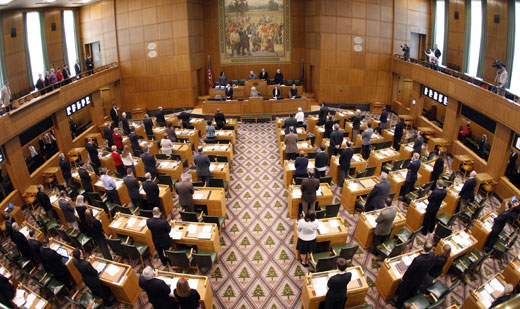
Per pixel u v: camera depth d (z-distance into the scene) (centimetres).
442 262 641
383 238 820
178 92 2078
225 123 1596
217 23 2148
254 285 779
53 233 980
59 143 1451
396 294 722
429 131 1570
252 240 926
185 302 570
